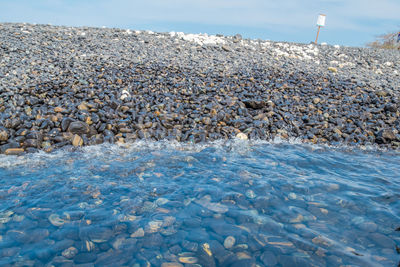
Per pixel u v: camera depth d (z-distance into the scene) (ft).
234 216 8.66
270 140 17.25
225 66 31.65
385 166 13.74
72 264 6.48
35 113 16.85
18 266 6.38
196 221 8.32
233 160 13.66
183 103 20.94
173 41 40.47
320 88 26.25
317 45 48.98
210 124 18.31
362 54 43.11
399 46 65.21
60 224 8.00
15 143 14.01
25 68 24.82
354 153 15.69
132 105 19.25
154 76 25.98
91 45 34.47
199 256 6.84
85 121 16.60
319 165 13.48
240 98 22.25
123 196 9.75
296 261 6.72
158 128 17.24
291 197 10.04
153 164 12.82
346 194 10.42
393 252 7.14
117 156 13.76
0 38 31.63
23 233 7.57
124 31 43.21
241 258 6.79
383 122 19.97
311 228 8.14
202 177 11.52
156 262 6.59
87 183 10.69
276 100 22.63
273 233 7.83
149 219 8.36
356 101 23.47
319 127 18.90
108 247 7.08
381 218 8.80
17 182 10.66
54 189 10.14
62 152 14.10
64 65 26.81
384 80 30.71
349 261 6.77
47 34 36.11
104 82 23.24
